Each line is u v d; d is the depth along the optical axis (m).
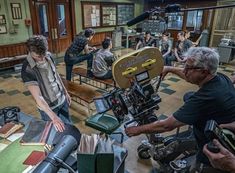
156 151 1.91
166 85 4.65
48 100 1.98
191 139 1.80
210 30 7.83
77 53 4.28
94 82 4.81
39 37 1.74
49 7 6.50
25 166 1.18
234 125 1.12
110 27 8.80
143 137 2.69
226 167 0.79
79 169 1.00
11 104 3.64
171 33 8.70
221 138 0.88
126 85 1.40
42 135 1.41
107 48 3.96
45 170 0.80
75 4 7.23
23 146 1.34
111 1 8.48
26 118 2.93
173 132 2.71
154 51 1.40
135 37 8.50
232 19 7.23
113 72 1.32
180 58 4.92
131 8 9.48
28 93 4.15
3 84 4.70
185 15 8.24
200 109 1.19
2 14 5.47
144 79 1.43
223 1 7.35
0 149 1.52
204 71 1.18
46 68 1.87
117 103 1.45
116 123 2.24
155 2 9.18
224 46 6.18
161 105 3.65
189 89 4.42
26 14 5.95
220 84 1.20
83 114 3.31
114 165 1.12
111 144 1.05
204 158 1.23
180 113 1.24
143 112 1.47
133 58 1.34
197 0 7.87
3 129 1.75
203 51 1.18
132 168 2.16
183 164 1.70
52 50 6.88
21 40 6.01
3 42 5.65
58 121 1.57
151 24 7.30
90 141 1.03
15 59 5.77
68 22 7.23
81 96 3.14
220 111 1.17
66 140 0.96
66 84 3.64
